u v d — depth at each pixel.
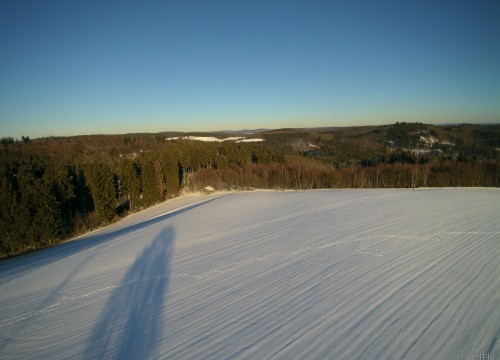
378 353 4.27
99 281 8.55
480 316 5.05
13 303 7.63
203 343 4.93
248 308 5.96
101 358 4.86
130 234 15.46
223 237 12.47
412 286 6.32
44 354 5.16
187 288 7.36
